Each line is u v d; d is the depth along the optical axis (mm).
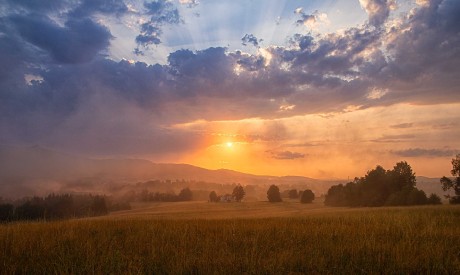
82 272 6680
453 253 8414
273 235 11109
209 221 15812
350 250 8516
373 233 10844
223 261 7309
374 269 6902
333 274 6691
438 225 14867
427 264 7184
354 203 106688
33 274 6695
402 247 8547
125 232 12031
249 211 117062
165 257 7848
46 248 8648
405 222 14727
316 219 17531
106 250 8453
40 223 14500
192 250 8492
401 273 6719
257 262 7160
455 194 73250
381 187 97500
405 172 95750
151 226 12914
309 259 7539
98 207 80938
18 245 8820
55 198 57531
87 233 11539
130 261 7016
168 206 148500
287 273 6688
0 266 7082
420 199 86312
